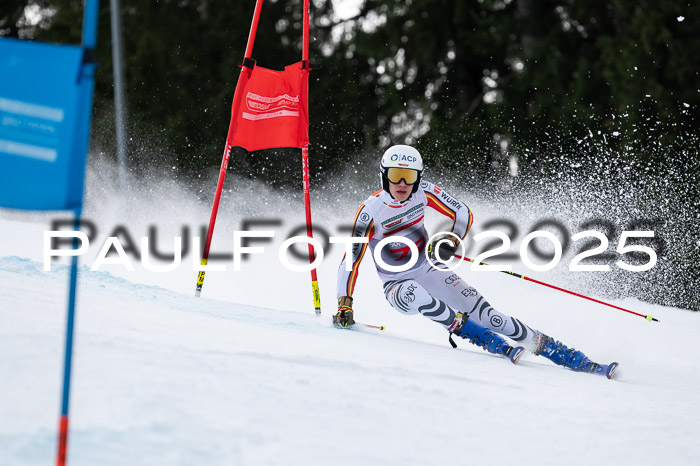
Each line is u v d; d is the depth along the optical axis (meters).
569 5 56.16
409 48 62.56
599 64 51.88
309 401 8.55
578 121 49.94
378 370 10.79
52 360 8.20
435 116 58.84
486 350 15.06
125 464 6.16
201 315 13.91
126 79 61.44
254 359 9.98
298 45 66.62
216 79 64.31
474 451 7.94
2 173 6.72
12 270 15.23
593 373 14.89
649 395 12.54
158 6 64.69
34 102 6.70
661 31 47.50
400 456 7.41
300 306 21.66
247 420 7.57
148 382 8.02
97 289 14.59
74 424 6.75
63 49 6.70
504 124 55.28
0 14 74.19
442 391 10.13
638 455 8.59
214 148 58.69
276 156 58.91
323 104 64.69
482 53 61.28
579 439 8.95
